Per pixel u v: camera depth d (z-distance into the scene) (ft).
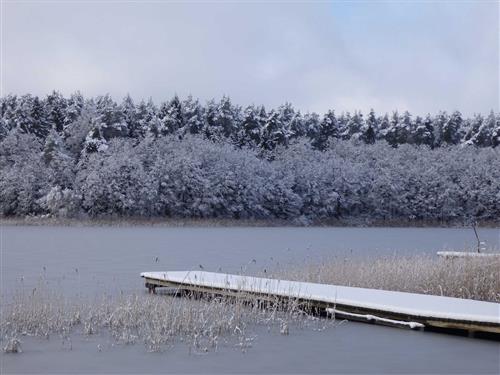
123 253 91.71
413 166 237.45
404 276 49.08
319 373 28.04
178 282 48.47
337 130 294.25
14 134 223.71
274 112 263.29
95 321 36.63
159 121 247.09
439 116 297.53
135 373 27.61
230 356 30.53
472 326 34.24
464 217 229.66
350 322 38.88
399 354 31.22
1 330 34.58
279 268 63.10
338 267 54.24
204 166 216.33
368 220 230.48
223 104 266.57
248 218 218.38
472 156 244.42
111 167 196.85
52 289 51.34
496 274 46.73
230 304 41.01
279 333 35.63
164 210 206.18
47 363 28.91
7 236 136.26
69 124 240.94
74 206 193.98
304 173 230.48
